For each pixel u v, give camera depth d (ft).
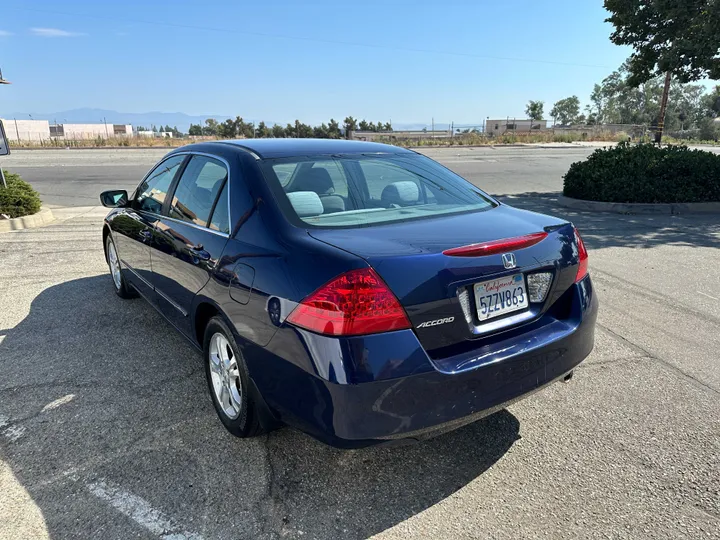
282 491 8.48
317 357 7.20
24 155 90.99
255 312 8.23
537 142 144.97
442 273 7.54
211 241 9.93
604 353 13.57
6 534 7.50
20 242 26.32
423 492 8.50
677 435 10.02
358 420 7.12
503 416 10.75
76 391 11.60
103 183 51.88
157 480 8.70
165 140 137.59
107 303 17.28
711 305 17.02
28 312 16.46
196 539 7.46
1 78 32.19
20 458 9.26
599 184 36.68
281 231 8.55
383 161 11.50
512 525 7.77
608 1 44.47
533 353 8.38
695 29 40.32
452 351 7.80
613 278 19.85
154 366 12.82
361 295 7.06
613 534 7.59
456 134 164.76
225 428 10.18
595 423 10.44
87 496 8.31
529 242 8.55
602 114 273.54
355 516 7.97
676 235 27.55
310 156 10.80
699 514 7.96
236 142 11.70
